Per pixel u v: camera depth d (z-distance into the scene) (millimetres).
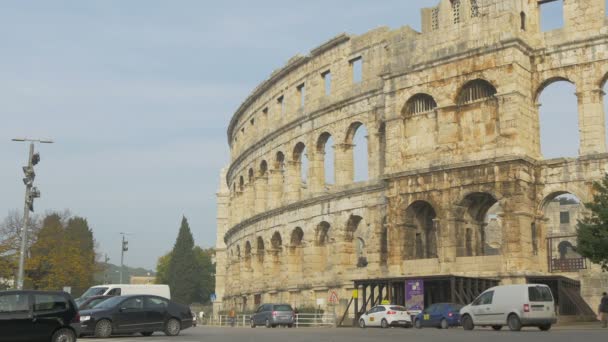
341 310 76625
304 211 85312
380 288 66750
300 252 88562
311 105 86312
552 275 58594
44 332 35562
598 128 60656
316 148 85312
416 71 68938
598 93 61125
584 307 58438
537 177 63219
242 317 89812
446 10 68188
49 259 116062
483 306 49281
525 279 59188
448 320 55219
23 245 62188
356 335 45062
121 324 44750
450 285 62031
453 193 64688
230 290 112312
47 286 114875
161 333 52781
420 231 69625
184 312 47750
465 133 65312
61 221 150875
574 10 63312
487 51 64000
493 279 60688
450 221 64500
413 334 44969
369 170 76438
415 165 68312
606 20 61438
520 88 62625
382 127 76000
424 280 60938
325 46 83688
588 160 60594
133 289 64625
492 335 41000
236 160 111312
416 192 67250
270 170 95750
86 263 123438
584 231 52719
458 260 63719
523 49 63594
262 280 94875
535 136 64062
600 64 61125
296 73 90625
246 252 103438
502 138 62188
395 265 67625
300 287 83812
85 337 43906
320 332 51875
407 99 69250
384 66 72500
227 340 40469
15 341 34875
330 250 82188
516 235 60531
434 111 67688
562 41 63344
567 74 62719
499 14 64062
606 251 51500
